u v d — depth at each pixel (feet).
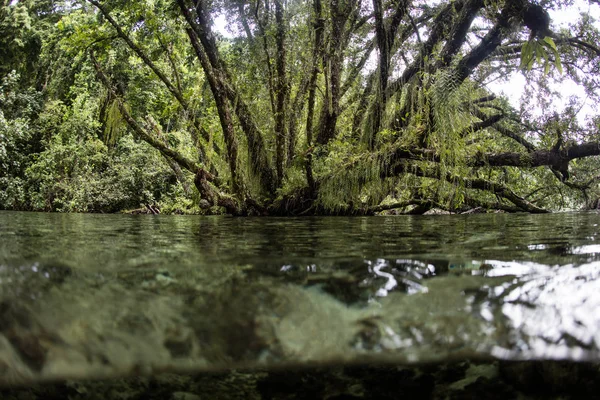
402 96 18.35
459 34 16.31
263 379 1.91
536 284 2.21
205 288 2.08
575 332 1.58
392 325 1.61
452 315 1.74
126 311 1.69
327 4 17.95
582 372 1.81
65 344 1.39
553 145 17.69
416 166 16.90
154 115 34.30
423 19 20.89
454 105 15.42
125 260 2.96
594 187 23.84
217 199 17.62
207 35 17.12
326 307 1.82
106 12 22.54
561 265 2.86
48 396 1.73
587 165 22.93
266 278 2.32
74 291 1.95
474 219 12.03
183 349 1.37
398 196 21.34
